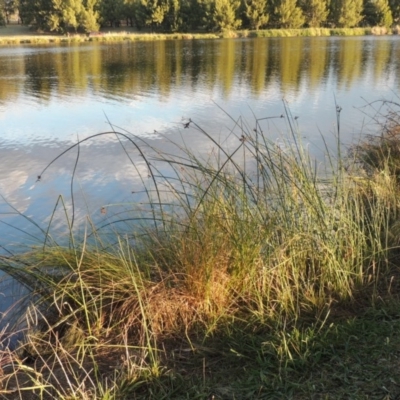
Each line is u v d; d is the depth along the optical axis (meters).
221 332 2.99
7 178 7.64
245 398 2.36
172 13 59.44
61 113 13.03
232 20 56.19
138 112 13.06
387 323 2.87
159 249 3.51
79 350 2.83
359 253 3.55
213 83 18.44
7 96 15.86
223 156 8.41
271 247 3.40
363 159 6.29
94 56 30.72
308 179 3.90
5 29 67.62
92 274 3.51
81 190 6.97
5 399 2.56
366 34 57.56
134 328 3.13
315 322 3.00
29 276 3.77
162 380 2.55
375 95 15.05
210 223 3.41
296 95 15.46
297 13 58.22
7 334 3.33
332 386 2.38
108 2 62.22
